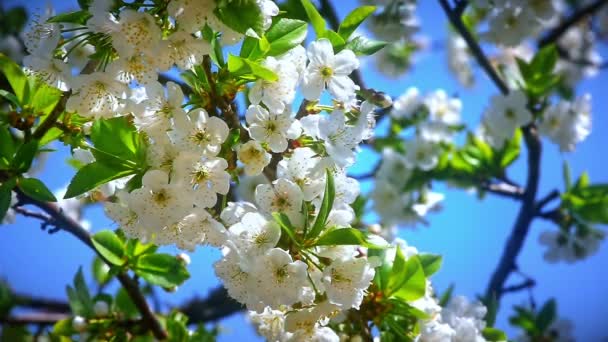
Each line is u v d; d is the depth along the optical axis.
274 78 0.43
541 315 0.80
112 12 0.43
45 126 0.49
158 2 0.43
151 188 0.43
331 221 0.45
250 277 0.43
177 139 0.43
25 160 0.49
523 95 0.83
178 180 0.43
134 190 0.43
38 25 0.45
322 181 0.45
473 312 0.63
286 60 0.46
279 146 0.44
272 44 0.45
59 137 0.50
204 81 0.45
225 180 0.43
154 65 0.42
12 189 0.49
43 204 0.55
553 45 0.84
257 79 0.45
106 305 0.62
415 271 0.50
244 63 0.43
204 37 0.44
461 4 0.83
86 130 0.49
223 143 0.45
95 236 0.56
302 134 0.47
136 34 0.41
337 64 0.46
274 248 0.43
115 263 0.56
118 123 0.44
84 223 0.81
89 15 0.44
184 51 0.42
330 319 0.49
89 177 0.44
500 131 0.84
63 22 0.44
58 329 0.61
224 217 0.45
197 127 0.43
